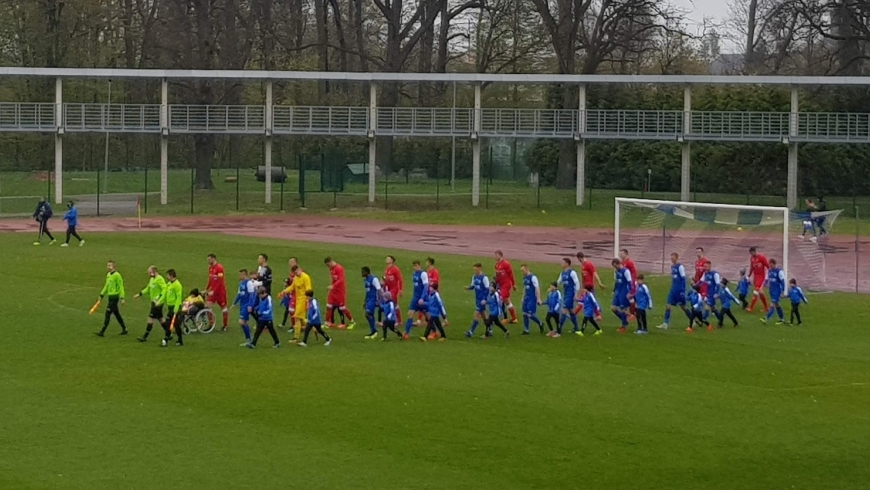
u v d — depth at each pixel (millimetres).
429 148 79375
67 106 62656
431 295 26359
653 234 48906
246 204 61031
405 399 20344
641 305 27891
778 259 40719
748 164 70000
